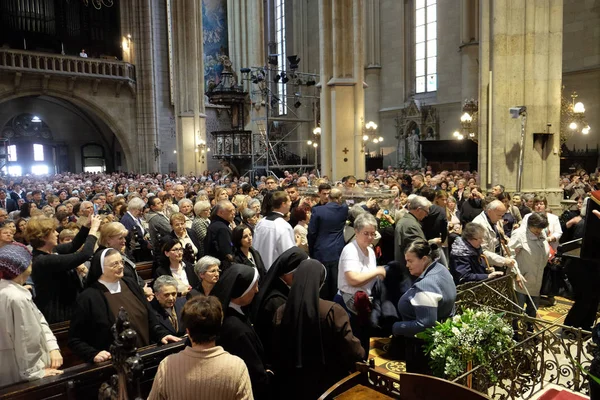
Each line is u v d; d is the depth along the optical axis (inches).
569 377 192.4
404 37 1153.4
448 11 1056.8
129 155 1220.5
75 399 118.3
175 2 965.2
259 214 297.0
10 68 1008.9
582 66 819.4
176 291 169.9
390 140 1202.0
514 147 420.8
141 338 141.6
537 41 412.5
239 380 95.1
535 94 417.1
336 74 731.4
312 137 1357.0
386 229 254.4
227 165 941.8
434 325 154.5
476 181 518.6
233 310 128.0
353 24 726.5
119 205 320.5
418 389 110.8
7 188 685.3
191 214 319.6
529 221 227.6
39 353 123.3
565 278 289.0
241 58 1290.6
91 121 1318.9
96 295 136.4
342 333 128.0
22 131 1230.9
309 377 126.7
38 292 160.4
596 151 794.2
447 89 1069.8
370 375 121.6
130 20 1202.0
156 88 1242.6
